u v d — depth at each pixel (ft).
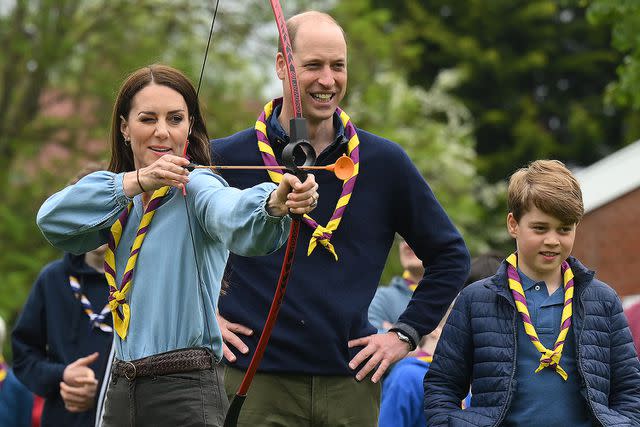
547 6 364.99
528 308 67.92
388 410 78.43
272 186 53.21
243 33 244.63
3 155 241.14
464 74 334.65
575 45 382.42
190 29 244.22
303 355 70.33
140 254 58.80
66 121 245.86
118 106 60.95
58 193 58.85
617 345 67.56
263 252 53.62
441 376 69.10
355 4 263.90
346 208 72.02
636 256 184.85
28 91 244.63
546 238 67.00
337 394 71.05
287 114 73.51
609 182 187.32
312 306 70.59
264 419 70.28
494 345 67.36
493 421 66.08
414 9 358.02
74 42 238.48
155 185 56.13
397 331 72.90
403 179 73.46
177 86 60.08
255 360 58.44
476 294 68.85
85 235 59.52
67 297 90.33
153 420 57.52
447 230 74.95
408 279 97.30
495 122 353.72
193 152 61.77
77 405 86.94
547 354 66.28
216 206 55.47
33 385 90.22
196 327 58.08
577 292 67.77
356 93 261.65
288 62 57.26
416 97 286.05
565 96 373.61
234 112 239.50
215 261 59.26
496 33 370.73
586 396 65.92
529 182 67.36
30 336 91.91
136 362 58.03
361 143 73.31
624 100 117.19
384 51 263.08
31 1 238.48
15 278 213.25
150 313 58.34
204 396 57.98
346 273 71.51
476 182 306.35
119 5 245.24
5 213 224.33
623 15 114.01
